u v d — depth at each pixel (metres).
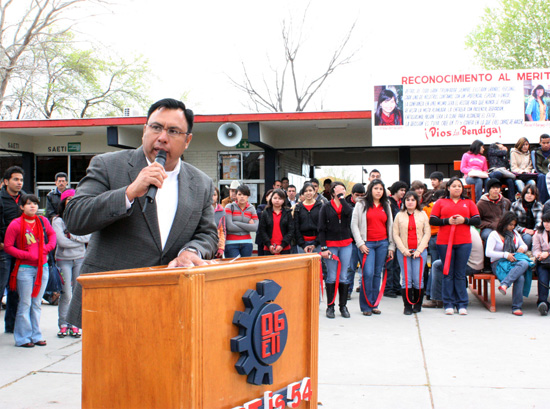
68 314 2.53
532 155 9.41
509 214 7.39
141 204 2.42
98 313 1.74
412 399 3.97
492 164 9.51
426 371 4.66
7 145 14.70
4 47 20.23
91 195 2.37
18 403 4.04
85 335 1.77
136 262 2.43
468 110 12.55
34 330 5.88
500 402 3.89
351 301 8.56
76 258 6.38
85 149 15.30
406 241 7.36
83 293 1.78
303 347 2.12
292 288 2.05
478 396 4.02
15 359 5.28
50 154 15.49
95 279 1.73
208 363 1.62
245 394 1.79
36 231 5.86
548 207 7.93
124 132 14.02
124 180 2.47
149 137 2.45
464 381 4.37
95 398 1.75
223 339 1.69
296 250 8.24
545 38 26.23
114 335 1.71
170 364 1.60
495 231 7.48
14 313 6.46
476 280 9.02
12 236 5.77
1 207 6.22
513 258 7.19
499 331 6.20
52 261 6.18
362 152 20.95
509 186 9.20
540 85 12.37
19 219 5.84
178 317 1.58
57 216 6.39
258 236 8.02
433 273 7.89
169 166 2.52
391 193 8.97
